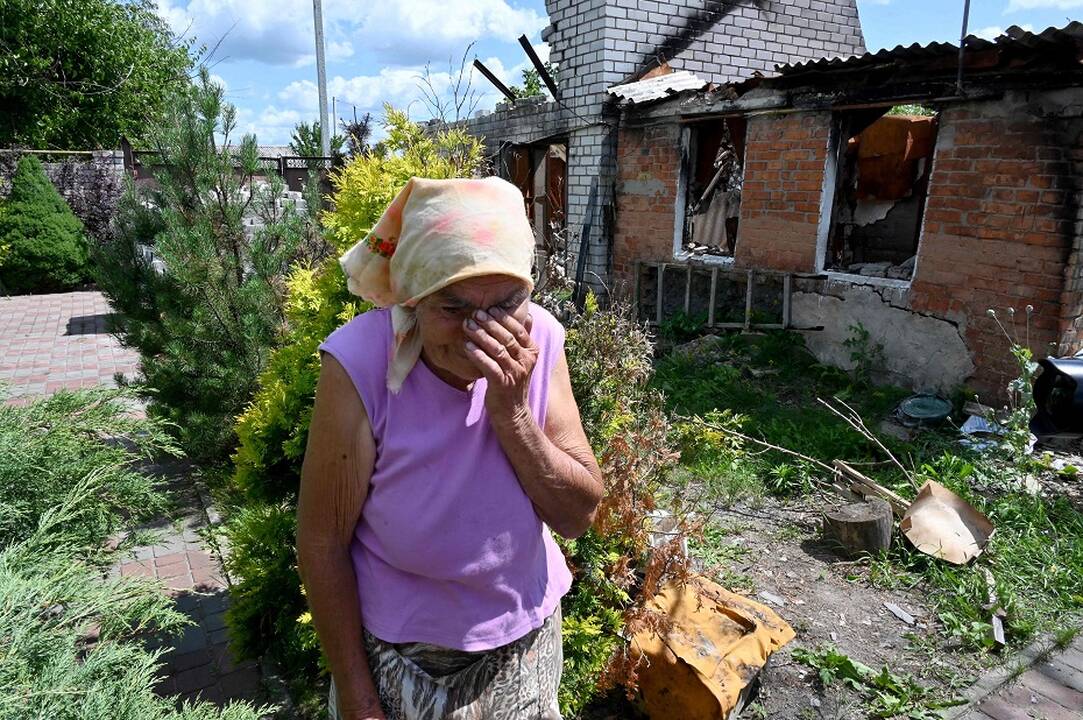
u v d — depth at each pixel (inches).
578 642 92.7
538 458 53.9
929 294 237.8
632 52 328.5
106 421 107.5
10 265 489.7
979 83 216.4
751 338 286.4
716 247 326.3
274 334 175.2
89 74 703.1
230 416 171.0
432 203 48.5
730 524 166.7
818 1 370.3
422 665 55.5
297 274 104.8
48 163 546.9
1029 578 142.2
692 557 143.9
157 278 182.1
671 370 269.6
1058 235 204.7
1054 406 158.9
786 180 275.4
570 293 126.5
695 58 343.6
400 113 93.5
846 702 110.5
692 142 317.1
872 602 136.9
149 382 184.4
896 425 221.6
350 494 53.2
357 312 89.6
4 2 629.6
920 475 178.4
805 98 262.4
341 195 93.8
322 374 52.7
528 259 50.4
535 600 58.5
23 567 73.7
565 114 350.0
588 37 330.0
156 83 751.7
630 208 337.4
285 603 98.8
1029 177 208.7
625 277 344.5
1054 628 128.0
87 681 64.6
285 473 101.4
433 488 51.9
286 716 99.9
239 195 181.9
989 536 150.6
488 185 50.6
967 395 228.4
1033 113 205.5
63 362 307.1
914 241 319.0
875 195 306.8
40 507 88.2
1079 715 108.5
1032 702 111.2
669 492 146.7
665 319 331.3
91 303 460.1
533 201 382.3
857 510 154.6
